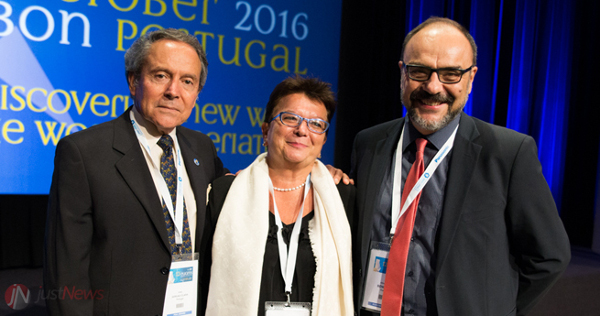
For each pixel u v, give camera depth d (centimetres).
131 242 137
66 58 379
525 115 518
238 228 152
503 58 511
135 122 149
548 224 139
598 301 370
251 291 145
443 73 142
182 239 148
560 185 530
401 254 143
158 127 146
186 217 151
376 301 149
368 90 510
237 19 438
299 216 158
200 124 432
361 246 152
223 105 439
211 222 161
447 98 143
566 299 364
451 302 136
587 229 524
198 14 421
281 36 459
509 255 154
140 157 144
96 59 389
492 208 141
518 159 141
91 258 136
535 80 524
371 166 165
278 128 154
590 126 526
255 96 452
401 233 145
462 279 137
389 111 509
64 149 135
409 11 491
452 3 498
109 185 135
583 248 513
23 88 367
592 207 523
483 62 502
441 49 142
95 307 134
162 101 140
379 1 502
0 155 365
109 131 144
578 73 528
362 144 182
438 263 138
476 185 143
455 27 146
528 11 511
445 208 142
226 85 439
